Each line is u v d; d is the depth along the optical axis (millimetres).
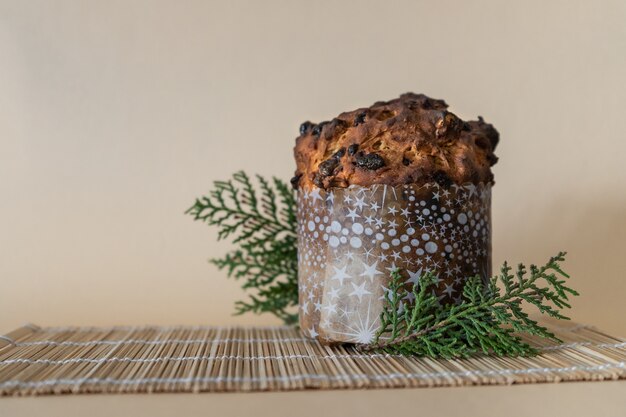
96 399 350
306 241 476
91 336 513
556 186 696
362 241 441
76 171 708
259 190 712
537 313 629
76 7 693
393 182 435
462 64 699
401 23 701
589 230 691
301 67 706
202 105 709
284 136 710
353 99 705
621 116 682
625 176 682
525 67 694
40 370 397
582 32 683
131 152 710
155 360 424
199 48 704
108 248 716
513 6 692
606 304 688
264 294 594
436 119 448
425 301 424
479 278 439
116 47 700
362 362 416
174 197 716
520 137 698
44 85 698
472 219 452
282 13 702
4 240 708
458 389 369
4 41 691
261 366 408
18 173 704
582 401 355
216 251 721
